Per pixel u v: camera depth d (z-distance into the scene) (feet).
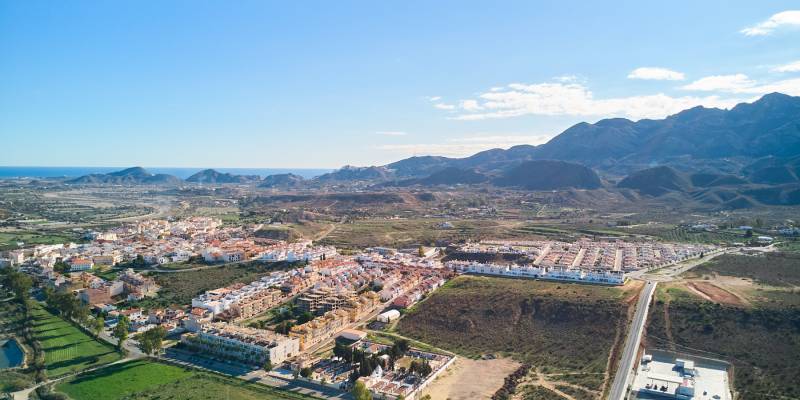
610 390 641.81
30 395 639.76
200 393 655.35
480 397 641.81
